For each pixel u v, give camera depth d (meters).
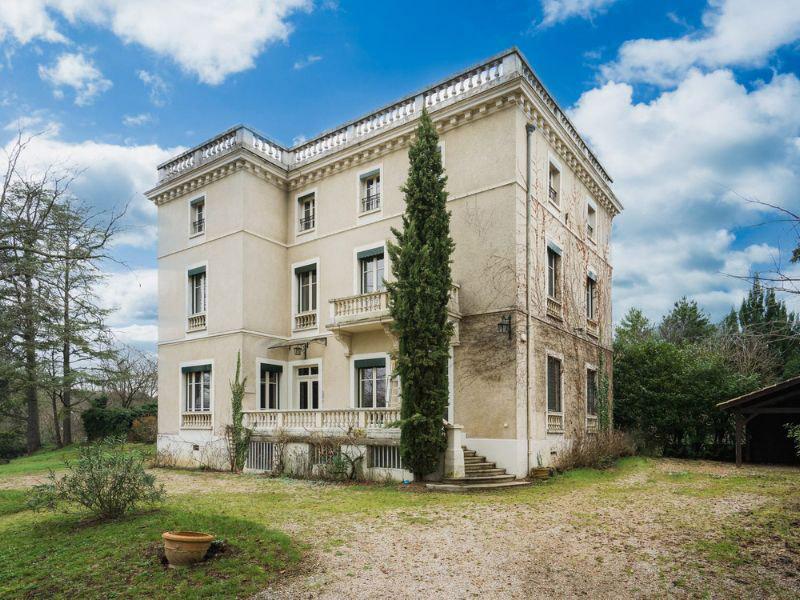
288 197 22.12
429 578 6.74
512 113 16.16
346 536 8.61
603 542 8.10
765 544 7.64
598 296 22.25
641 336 35.69
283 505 11.35
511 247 15.70
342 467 15.10
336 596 6.20
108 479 9.74
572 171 20.53
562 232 19.09
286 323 21.27
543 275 17.23
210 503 11.65
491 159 16.45
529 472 15.09
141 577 6.77
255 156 20.59
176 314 22.44
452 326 14.27
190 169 22.05
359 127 19.91
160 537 8.27
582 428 19.30
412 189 14.77
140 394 40.38
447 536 8.59
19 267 15.86
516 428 14.80
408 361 13.82
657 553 7.48
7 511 11.66
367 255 19.05
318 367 19.78
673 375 22.20
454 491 12.85
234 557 7.39
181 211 22.92
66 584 6.65
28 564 7.50
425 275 13.97
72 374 28.50
